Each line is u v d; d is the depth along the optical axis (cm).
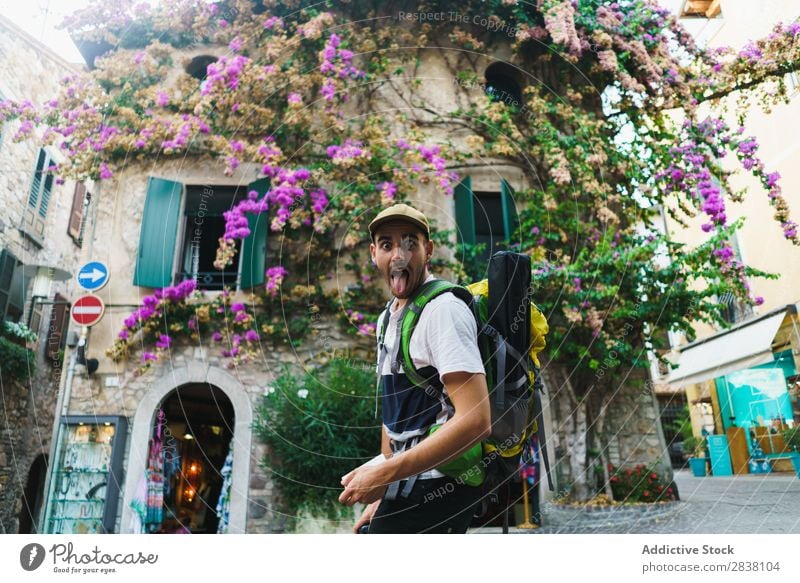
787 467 814
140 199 630
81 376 574
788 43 577
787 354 762
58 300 736
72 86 641
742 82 597
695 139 604
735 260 577
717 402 1067
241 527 520
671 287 584
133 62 655
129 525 535
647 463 571
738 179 635
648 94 620
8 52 632
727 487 671
